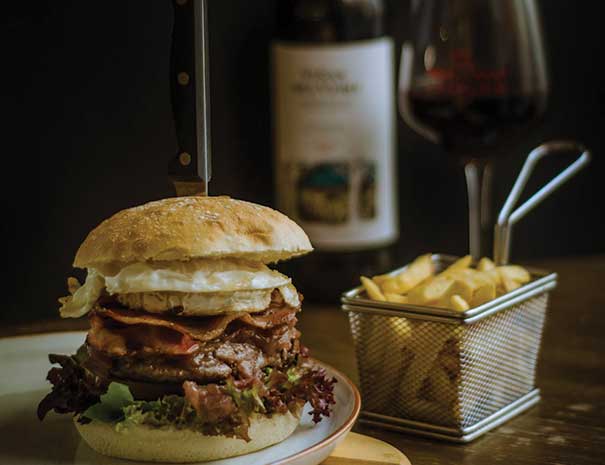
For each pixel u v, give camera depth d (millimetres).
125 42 2072
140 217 1149
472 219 2035
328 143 2059
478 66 1855
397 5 2416
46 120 2025
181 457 1103
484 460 1213
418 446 1265
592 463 1197
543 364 1635
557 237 2717
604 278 2273
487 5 1854
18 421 1269
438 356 1268
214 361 1107
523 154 2611
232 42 2189
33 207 2041
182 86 1262
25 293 2062
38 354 1458
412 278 1398
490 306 1276
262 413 1131
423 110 1909
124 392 1090
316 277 2107
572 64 2658
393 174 2391
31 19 1980
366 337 1333
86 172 2074
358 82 2051
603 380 1542
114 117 2080
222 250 1109
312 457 1079
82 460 1141
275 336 1160
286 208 2109
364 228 2090
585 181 2738
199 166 1268
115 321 1146
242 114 2227
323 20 2035
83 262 1153
